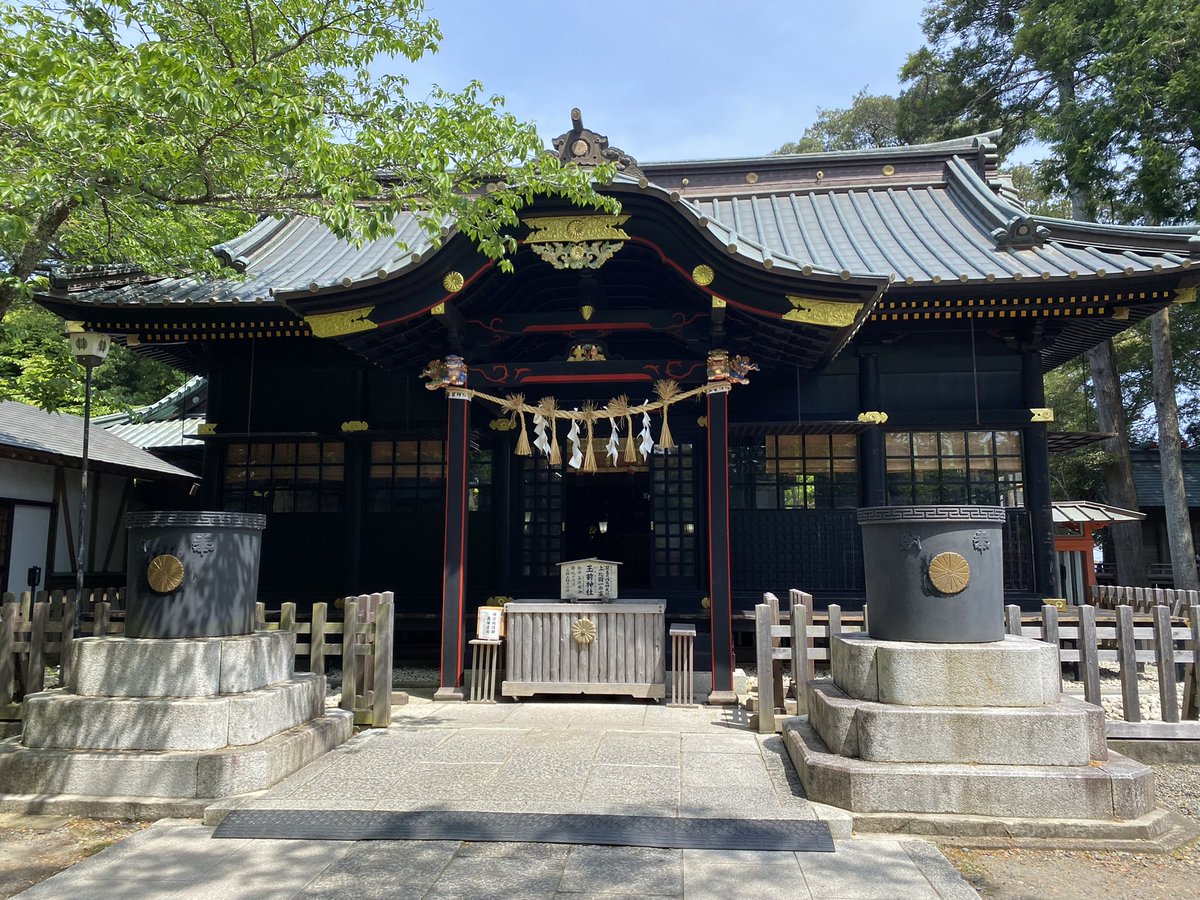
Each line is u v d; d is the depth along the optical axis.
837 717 4.86
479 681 7.72
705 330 8.02
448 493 8.07
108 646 5.28
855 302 7.15
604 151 7.81
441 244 7.31
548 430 10.55
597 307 8.17
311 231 13.42
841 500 10.22
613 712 7.13
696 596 9.85
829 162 13.79
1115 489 18.77
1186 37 13.94
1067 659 6.15
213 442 11.34
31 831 4.55
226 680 5.30
